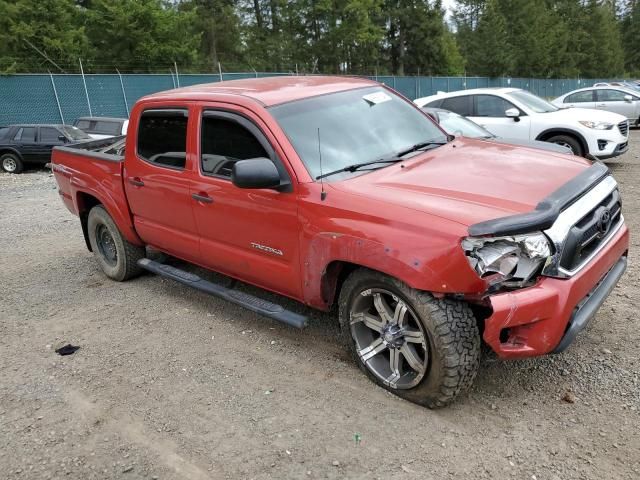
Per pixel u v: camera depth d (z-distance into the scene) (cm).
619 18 9556
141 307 524
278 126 379
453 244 287
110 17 3572
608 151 1030
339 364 392
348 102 430
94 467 307
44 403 373
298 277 378
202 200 432
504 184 335
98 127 1959
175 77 2647
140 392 377
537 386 348
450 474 280
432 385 319
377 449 302
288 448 309
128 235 547
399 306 327
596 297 332
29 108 2286
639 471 273
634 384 341
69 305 543
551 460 285
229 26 4747
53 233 848
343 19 4494
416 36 5603
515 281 300
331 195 346
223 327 468
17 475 305
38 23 3178
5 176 1736
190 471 298
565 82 5972
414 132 441
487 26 5525
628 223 694
